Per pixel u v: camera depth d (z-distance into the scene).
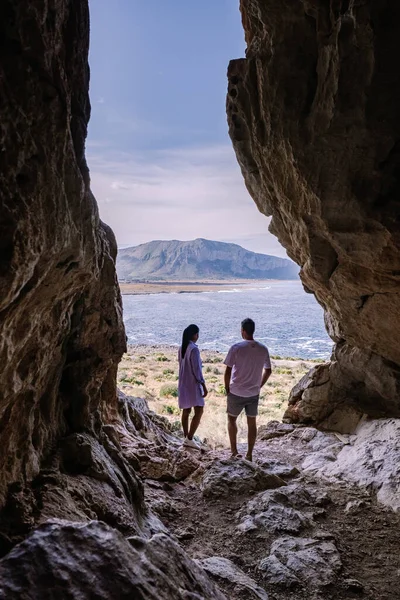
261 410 14.38
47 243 2.14
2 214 1.81
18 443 2.66
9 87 1.85
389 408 7.04
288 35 4.37
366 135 4.08
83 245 2.60
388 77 3.77
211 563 3.26
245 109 5.54
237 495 4.79
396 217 4.30
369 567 3.52
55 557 1.78
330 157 4.41
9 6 1.85
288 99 4.55
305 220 5.37
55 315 2.85
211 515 4.39
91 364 3.86
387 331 6.11
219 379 22.50
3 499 2.38
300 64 4.43
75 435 3.42
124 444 5.56
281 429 7.58
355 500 4.81
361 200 4.40
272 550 3.62
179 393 6.52
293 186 5.14
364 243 4.73
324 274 5.91
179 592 1.93
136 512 3.71
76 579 1.72
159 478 5.16
